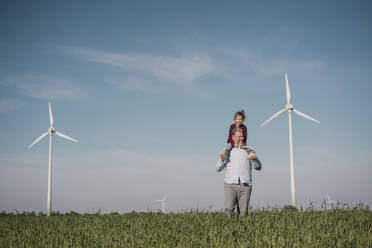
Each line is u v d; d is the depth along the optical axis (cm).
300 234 620
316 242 559
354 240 574
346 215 813
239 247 556
